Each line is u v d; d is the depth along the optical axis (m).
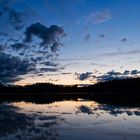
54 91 166.38
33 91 164.75
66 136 13.89
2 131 15.68
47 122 19.47
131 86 145.50
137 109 29.95
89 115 23.98
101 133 14.69
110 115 23.80
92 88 167.62
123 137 13.58
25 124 18.59
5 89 160.25
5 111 29.89
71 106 36.62
